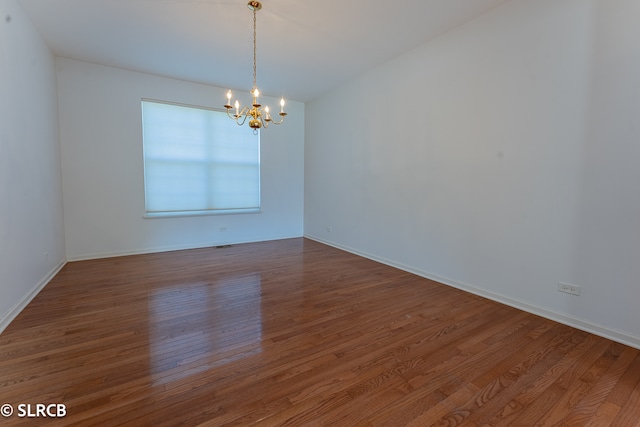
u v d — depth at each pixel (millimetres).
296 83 5043
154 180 4887
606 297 2309
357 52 3861
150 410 1529
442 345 2199
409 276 3836
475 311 2795
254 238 5930
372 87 4453
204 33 3359
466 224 3289
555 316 2604
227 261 4465
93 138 4352
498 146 2945
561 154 2500
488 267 3102
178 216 5109
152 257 4621
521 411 1565
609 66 2203
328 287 3410
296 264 4355
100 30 3303
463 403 1618
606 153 2252
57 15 3004
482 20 3008
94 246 4469
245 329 2408
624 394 1692
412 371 1892
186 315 2641
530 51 2652
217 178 5453
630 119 2129
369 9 2896
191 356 2018
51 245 3619
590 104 2312
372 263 4438
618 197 2213
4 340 2180
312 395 1663
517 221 2832
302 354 2064
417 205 3857
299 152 6309
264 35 3410
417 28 3262
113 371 1838
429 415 1532
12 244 2541
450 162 3416
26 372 1813
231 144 5547
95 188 4414
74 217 4297
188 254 4848
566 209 2494
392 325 2508
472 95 3146
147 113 4746
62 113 4121
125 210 4660
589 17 2285
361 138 4742
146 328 2393
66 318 2545
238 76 4723
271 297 3088
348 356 2047
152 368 1877
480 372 1886
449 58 3352
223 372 1853
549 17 2512
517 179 2809
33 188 3059
